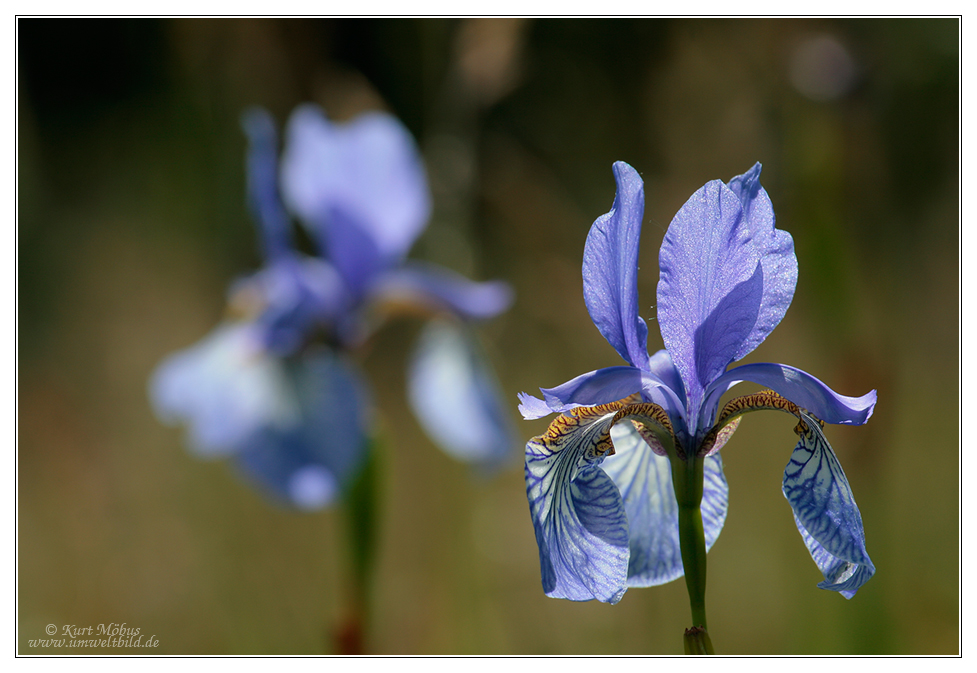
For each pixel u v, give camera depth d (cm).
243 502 131
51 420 134
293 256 78
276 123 150
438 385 84
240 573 125
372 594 71
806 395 53
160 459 139
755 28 118
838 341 92
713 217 54
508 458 84
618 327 54
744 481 121
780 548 112
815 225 94
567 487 54
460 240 105
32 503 130
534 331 145
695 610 54
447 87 105
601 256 54
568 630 109
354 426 72
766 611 112
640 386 54
